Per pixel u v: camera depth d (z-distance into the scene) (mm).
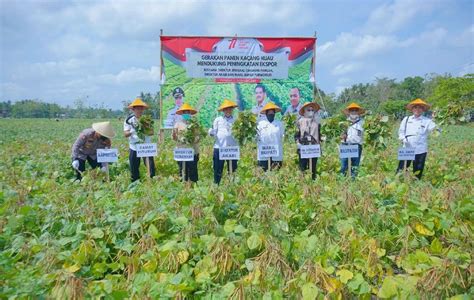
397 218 5836
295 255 4723
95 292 3838
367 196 6234
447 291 3895
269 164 9148
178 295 3969
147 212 5641
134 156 9484
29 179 8852
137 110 9266
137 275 4324
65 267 4484
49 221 5527
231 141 9547
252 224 5410
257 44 15367
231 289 3973
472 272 3982
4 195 6656
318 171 11383
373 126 10148
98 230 5141
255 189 7316
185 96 15391
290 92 15617
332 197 6812
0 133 28797
